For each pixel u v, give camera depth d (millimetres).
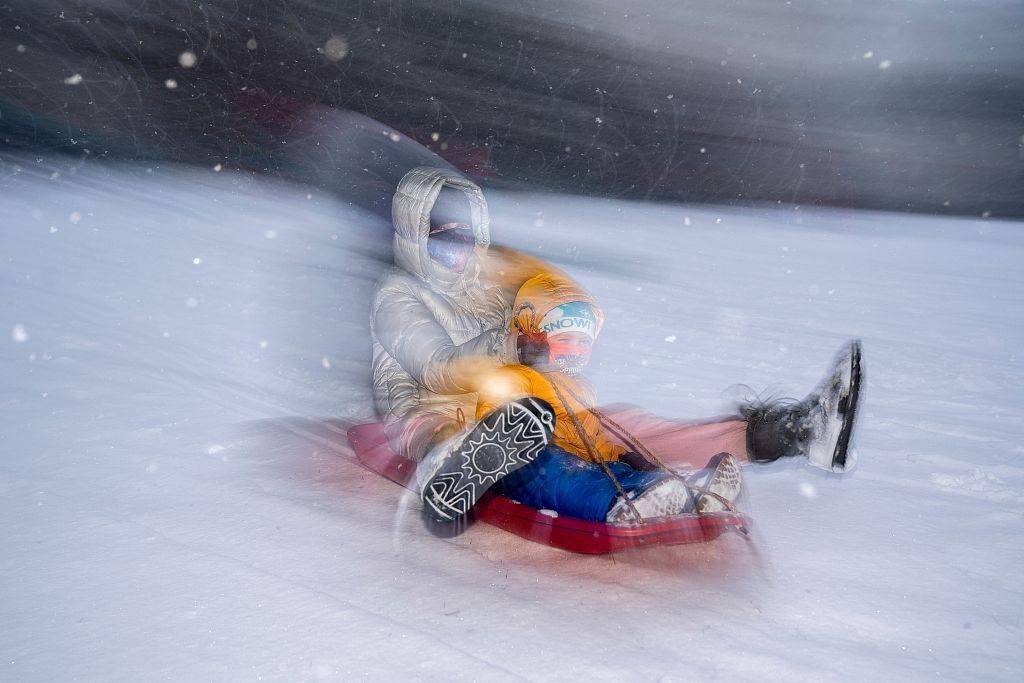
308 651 2660
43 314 6680
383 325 3977
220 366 5871
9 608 2881
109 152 14703
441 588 3082
